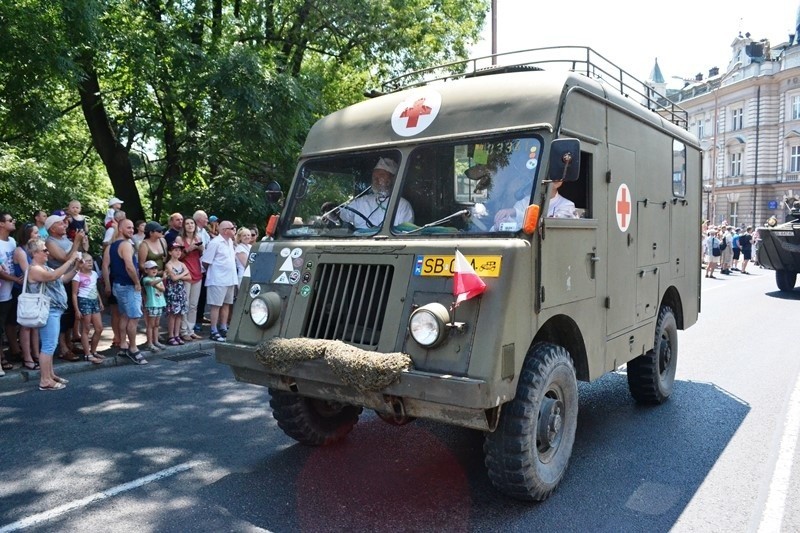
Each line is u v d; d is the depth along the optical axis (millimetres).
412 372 3928
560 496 4633
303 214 5301
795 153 55969
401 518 4242
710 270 24297
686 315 7645
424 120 4926
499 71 5523
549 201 4363
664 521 4246
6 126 13227
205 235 10914
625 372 8633
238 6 16625
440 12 20547
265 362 4453
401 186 4832
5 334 8633
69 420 6336
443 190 4719
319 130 5555
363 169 5105
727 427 6227
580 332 4887
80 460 5285
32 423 6234
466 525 4152
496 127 4609
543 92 4594
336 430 5621
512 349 3961
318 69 18641
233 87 13344
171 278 9609
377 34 17328
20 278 7812
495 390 3803
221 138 14523
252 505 4434
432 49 19453
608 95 5418
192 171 15289
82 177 17609
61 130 16750
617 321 5613
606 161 5352
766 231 17859
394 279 4293
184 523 4164
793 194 56031
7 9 10109
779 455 5457
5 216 7914
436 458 5359
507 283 3951
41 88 11680
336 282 4562
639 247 6105
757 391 7578
